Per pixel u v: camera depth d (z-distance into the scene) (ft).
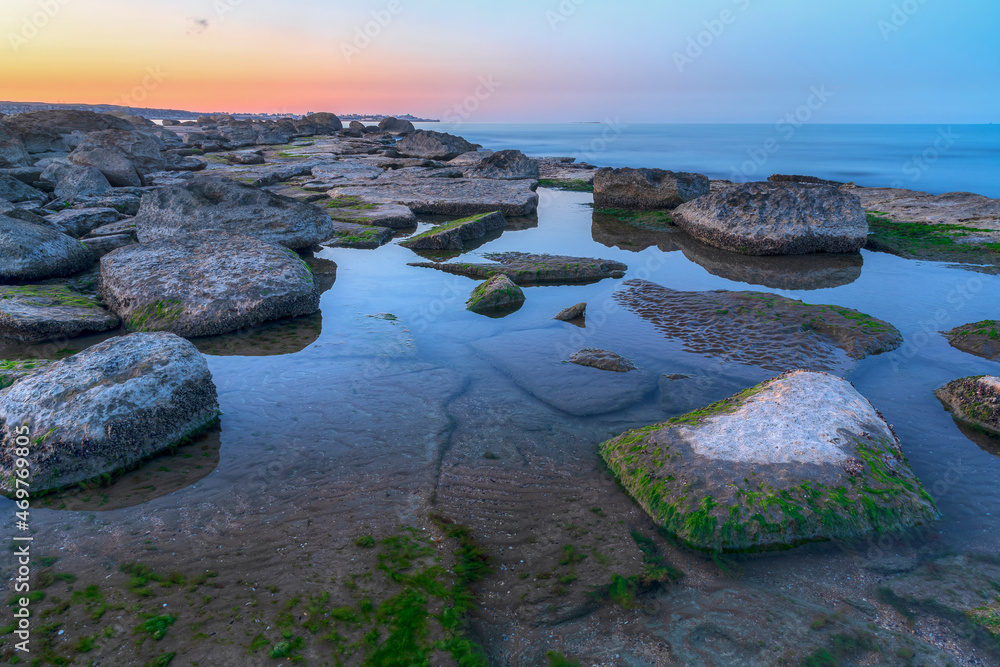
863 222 38.42
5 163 64.64
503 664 9.34
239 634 9.60
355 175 72.38
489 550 11.94
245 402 18.49
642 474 13.80
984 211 45.78
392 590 10.68
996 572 11.16
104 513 13.07
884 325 23.71
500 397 19.07
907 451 15.60
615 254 39.68
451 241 40.22
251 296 24.77
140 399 15.31
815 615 10.23
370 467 14.94
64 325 23.11
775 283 32.19
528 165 75.05
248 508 13.24
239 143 123.65
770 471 13.04
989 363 21.06
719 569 11.42
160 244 28.12
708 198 44.21
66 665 8.94
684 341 23.79
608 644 9.69
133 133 73.87
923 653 9.41
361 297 29.55
